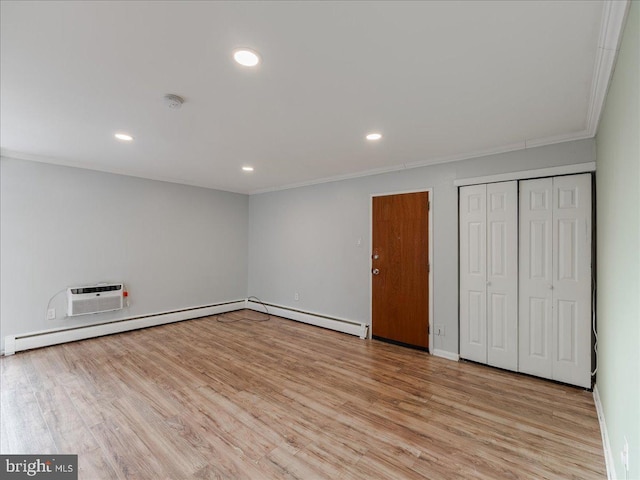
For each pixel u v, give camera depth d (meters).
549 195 2.88
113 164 3.92
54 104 2.19
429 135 2.77
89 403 2.44
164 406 2.40
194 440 2.00
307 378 2.93
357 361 3.36
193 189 5.19
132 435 2.04
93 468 1.75
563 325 2.80
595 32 1.39
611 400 1.80
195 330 4.51
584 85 1.88
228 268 5.70
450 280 3.47
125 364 3.23
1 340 3.41
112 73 1.78
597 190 2.51
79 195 3.96
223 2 1.22
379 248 4.09
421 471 1.75
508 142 2.94
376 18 1.31
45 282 3.70
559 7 1.24
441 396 2.59
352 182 4.40
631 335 1.31
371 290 4.17
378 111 2.28
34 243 3.63
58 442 1.97
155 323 4.66
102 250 4.16
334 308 4.61
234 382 2.83
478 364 3.27
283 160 3.67
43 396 2.54
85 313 3.89
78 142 3.05
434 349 3.57
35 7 1.25
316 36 1.44
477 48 1.53
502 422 2.21
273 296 5.54
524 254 3.00
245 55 1.60
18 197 3.53
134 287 4.47
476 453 1.89
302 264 5.07
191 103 2.16
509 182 3.09
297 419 2.25
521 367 3.01
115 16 1.31
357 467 1.78
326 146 3.11
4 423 2.16
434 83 1.87
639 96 1.10
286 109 2.25
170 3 1.23
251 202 6.00
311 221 4.94
